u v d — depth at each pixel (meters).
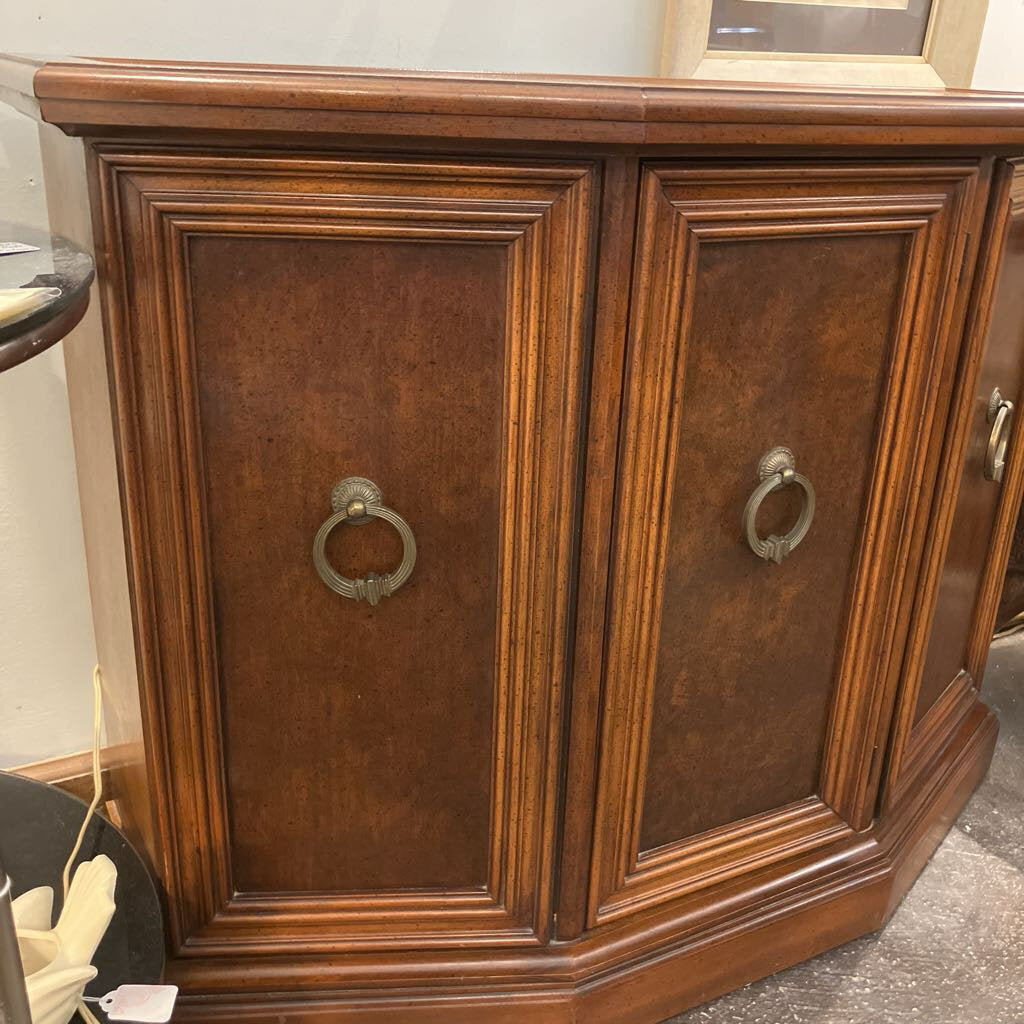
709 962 1.12
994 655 1.89
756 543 0.97
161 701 0.89
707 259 0.85
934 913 1.31
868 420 1.00
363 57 1.20
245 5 1.13
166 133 0.72
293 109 0.71
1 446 1.17
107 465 0.89
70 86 0.68
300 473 0.85
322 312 0.80
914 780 1.34
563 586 0.90
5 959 0.62
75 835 1.09
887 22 1.41
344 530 0.87
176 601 0.86
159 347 0.78
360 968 1.02
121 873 1.03
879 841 1.24
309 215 0.76
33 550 1.24
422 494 0.87
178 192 0.74
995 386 1.20
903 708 1.20
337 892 1.01
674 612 0.98
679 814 1.08
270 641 0.90
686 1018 1.14
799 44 1.36
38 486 1.21
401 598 0.90
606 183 0.79
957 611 1.36
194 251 0.77
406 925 1.02
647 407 0.87
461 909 1.03
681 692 1.02
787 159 0.84
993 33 1.67
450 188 0.77
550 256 0.80
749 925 1.14
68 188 0.87
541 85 0.73
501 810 0.99
